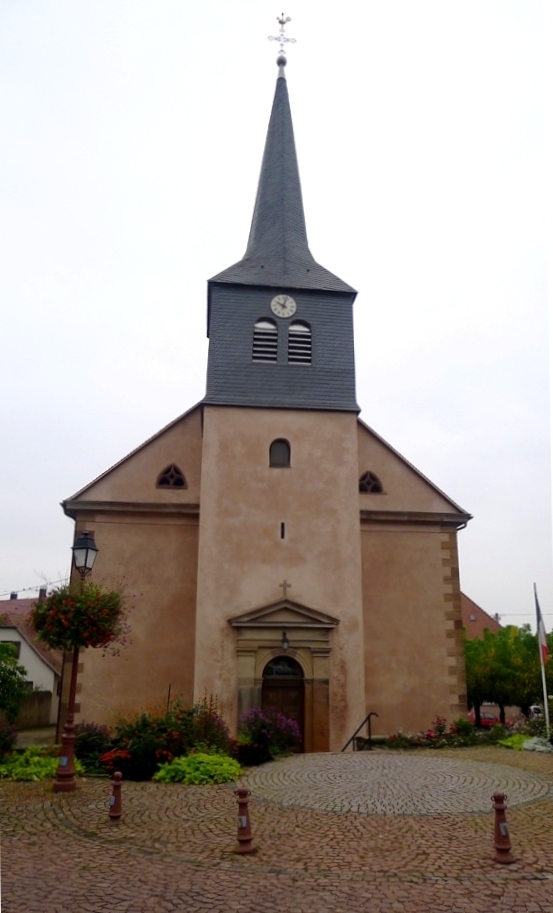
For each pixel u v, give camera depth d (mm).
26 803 9320
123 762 11141
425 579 18625
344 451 17812
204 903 5895
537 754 13461
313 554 16891
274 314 18906
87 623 10859
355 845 7449
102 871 6641
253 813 8797
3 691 14422
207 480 17156
